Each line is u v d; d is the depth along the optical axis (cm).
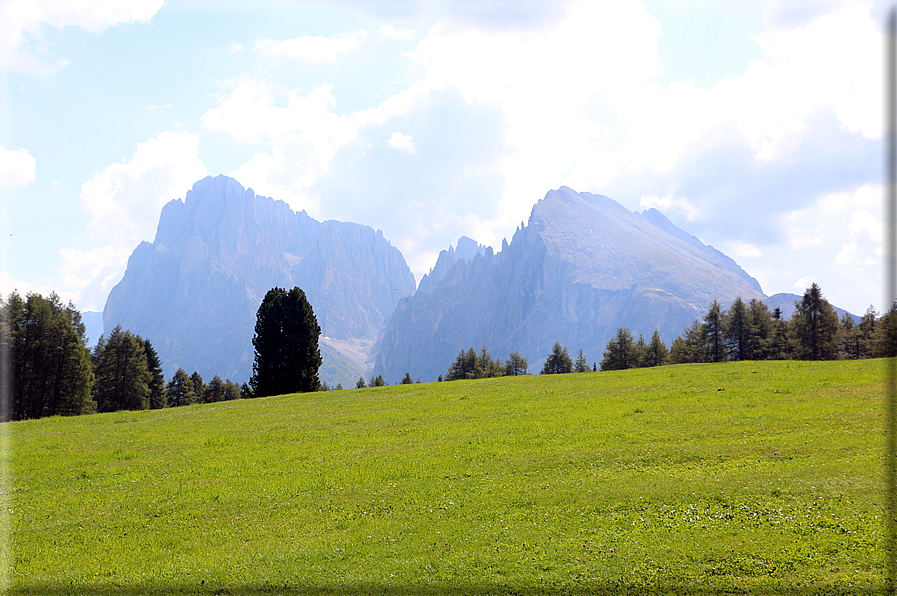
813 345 9419
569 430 2792
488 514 1736
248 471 2391
